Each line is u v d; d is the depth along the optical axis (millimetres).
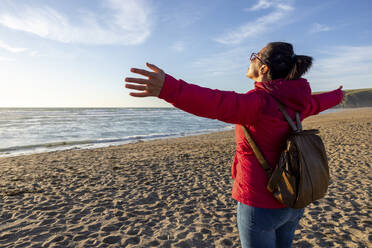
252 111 1032
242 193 1204
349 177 5734
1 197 5043
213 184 5832
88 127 29281
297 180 1083
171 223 3812
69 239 3326
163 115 64625
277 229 1330
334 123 22016
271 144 1124
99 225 3752
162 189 5504
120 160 9141
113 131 25203
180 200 4809
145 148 12562
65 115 58312
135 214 4168
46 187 5766
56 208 4434
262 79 1280
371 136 11555
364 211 3945
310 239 3217
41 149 14203
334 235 3287
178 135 21156
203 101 907
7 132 23453
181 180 6215
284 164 1091
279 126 1106
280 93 1099
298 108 1134
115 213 4203
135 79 855
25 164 8891
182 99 887
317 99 1347
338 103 1460
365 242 3086
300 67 1142
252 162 1177
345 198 4508
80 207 4480
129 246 3154
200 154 10016
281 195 1089
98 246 3154
